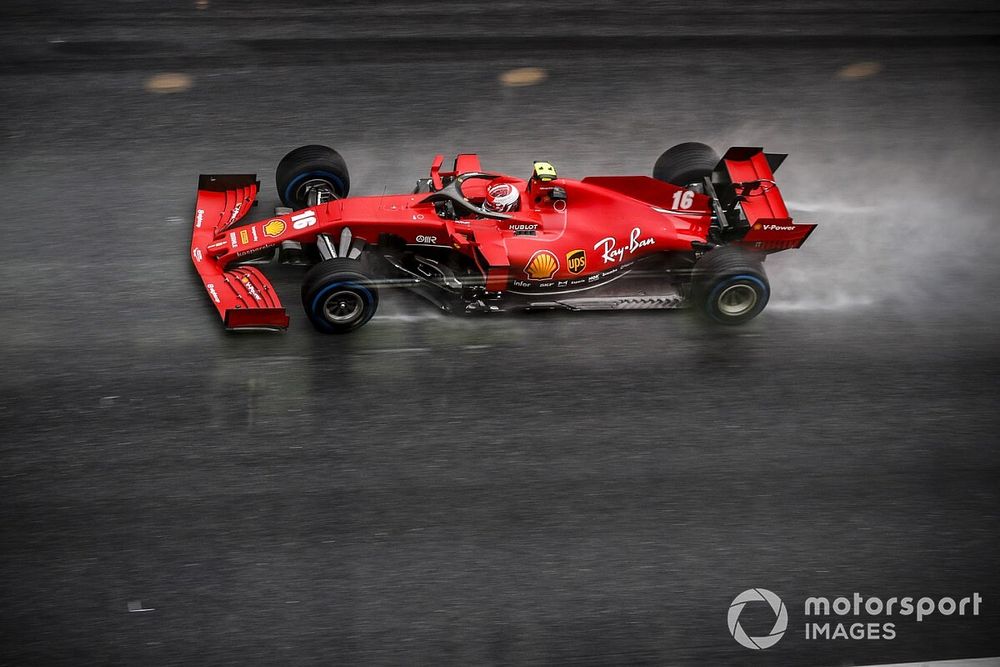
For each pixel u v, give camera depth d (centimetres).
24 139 4625
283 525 3042
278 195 4406
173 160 4588
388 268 3916
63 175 4447
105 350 3578
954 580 3053
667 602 2938
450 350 3675
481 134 4853
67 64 5091
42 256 3994
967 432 3488
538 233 3766
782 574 3033
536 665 2777
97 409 3353
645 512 3152
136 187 4416
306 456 3247
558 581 2959
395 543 3017
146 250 4059
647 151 4816
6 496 3062
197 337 3656
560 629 2856
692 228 3916
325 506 3100
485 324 3806
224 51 5278
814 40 5647
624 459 3309
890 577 3048
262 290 3675
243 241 3775
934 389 3647
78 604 2833
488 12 5709
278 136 4766
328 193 4075
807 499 3228
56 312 3728
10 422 3284
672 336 3806
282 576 2922
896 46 5631
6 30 5284
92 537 2981
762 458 3347
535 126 4922
